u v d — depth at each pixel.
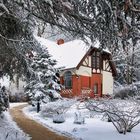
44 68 27.12
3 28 9.12
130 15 6.95
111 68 41.06
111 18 6.88
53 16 7.53
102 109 14.99
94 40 7.79
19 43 9.74
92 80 38.19
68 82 36.25
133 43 7.53
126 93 21.19
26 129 15.89
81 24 7.63
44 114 22.59
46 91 26.30
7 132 12.70
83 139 13.77
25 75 11.37
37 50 10.70
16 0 7.14
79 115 19.22
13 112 24.45
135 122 15.49
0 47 9.38
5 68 11.29
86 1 7.04
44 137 13.91
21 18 7.83
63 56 38.66
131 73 25.98
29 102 30.00
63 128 16.91
